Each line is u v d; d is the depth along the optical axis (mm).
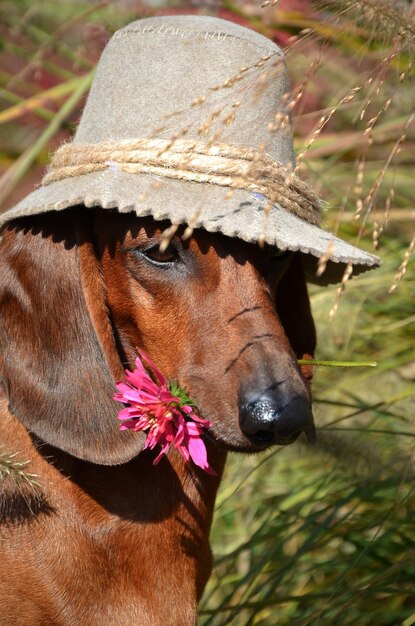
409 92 5816
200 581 3936
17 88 8336
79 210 3660
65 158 3742
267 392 3279
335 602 4426
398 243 5703
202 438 3568
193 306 3551
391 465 4797
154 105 3646
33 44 8648
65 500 3713
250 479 5762
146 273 3609
